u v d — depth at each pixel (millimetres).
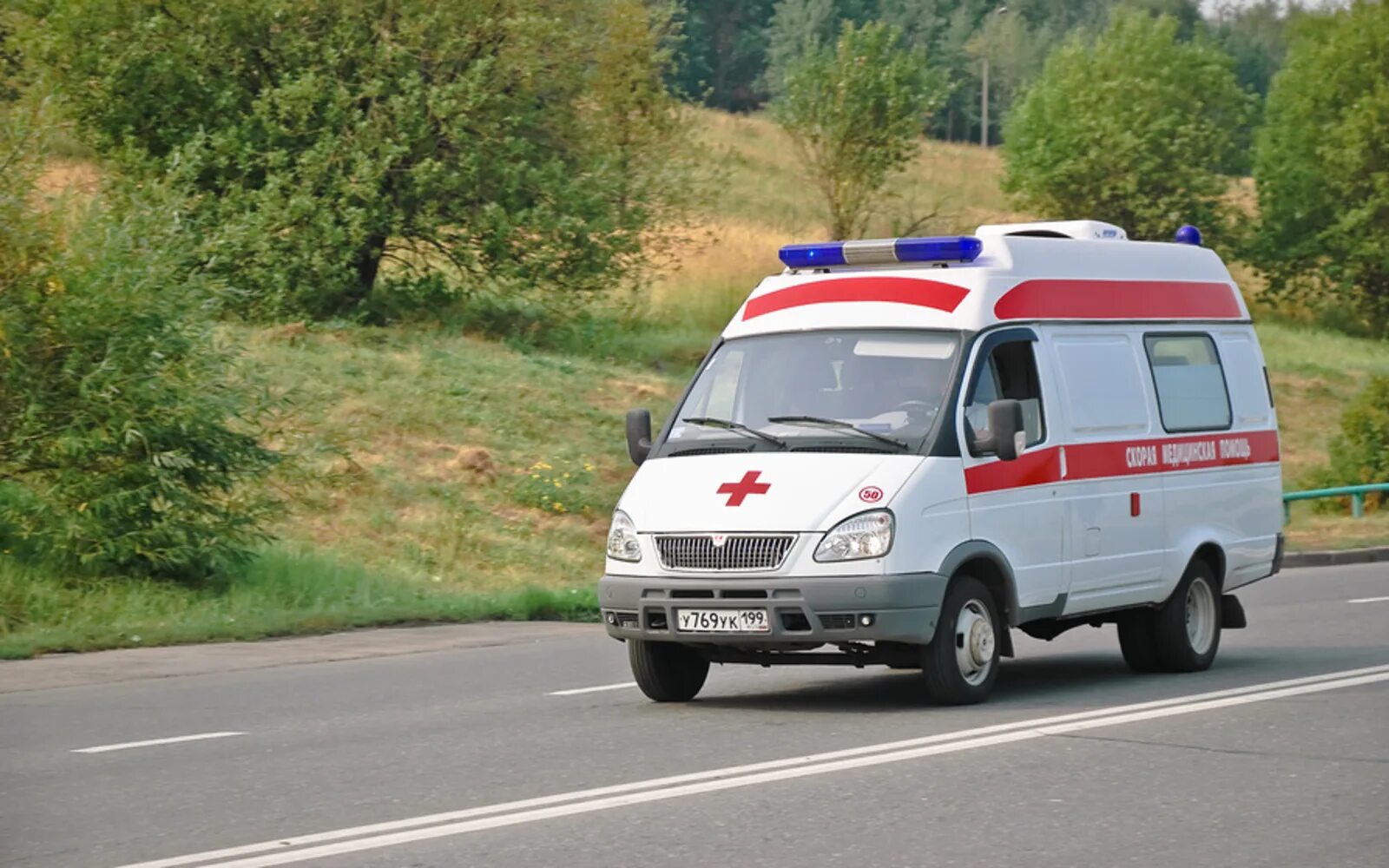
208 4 76938
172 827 18672
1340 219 143375
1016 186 148000
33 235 42531
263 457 44125
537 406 69125
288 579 44375
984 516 26969
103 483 41969
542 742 24062
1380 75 144125
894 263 29500
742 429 27500
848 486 25844
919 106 103125
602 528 57906
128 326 42500
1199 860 16766
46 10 77750
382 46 79000
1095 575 29359
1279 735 23828
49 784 21484
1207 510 32375
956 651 26547
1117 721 25016
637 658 27781
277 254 76062
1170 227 143125
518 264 82750
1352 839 17641
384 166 77500
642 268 90812
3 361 41500
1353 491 73188
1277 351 127125
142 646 37094
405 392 66812
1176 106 146125
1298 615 42531
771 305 29453
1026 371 28609
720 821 18453
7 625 37906
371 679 32125
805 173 109375
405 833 18016
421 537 52844
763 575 25578
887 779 20688
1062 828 18109
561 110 86438
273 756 23344
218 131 77875
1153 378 31453
